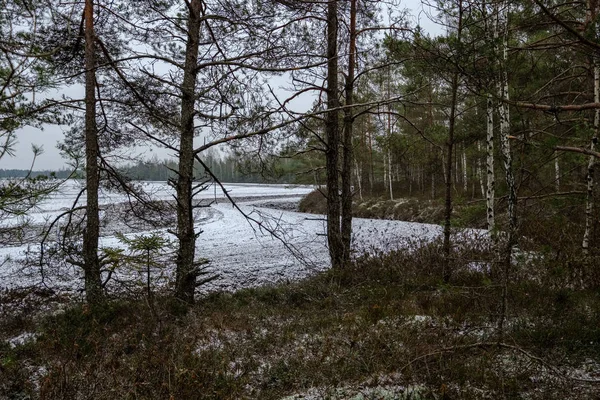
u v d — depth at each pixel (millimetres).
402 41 7902
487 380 4301
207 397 4242
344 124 10906
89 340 5605
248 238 21172
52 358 5348
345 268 9828
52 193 5887
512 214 5188
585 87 9109
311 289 8828
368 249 14367
